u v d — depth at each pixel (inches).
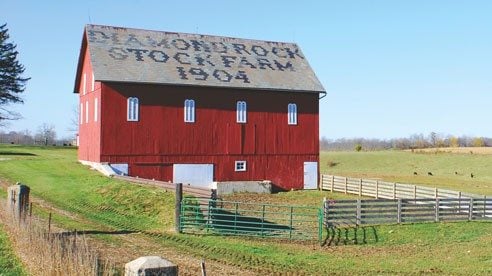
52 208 1171.3
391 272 820.6
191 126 1753.2
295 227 1144.2
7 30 2728.8
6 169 1723.7
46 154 2358.5
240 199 1630.2
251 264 820.6
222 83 1791.3
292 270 800.3
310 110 1935.3
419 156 3597.4
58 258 530.9
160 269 342.6
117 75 1660.9
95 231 973.8
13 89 2748.5
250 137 1839.3
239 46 2034.9
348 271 814.5
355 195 1793.8
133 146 1670.8
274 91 1876.2
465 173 2886.3
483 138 5536.4
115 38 1829.5
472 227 1211.9
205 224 1052.5
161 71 1748.3
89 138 1770.4
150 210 1163.9
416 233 1133.1
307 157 1926.7
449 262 901.8
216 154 1786.4
